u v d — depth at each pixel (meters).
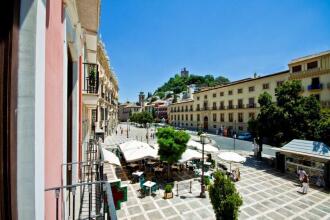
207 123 50.62
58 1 2.61
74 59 4.80
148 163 16.98
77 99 4.89
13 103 1.48
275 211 9.90
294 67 30.12
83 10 7.99
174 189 12.69
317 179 13.36
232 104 42.75
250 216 9.41
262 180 14.38
